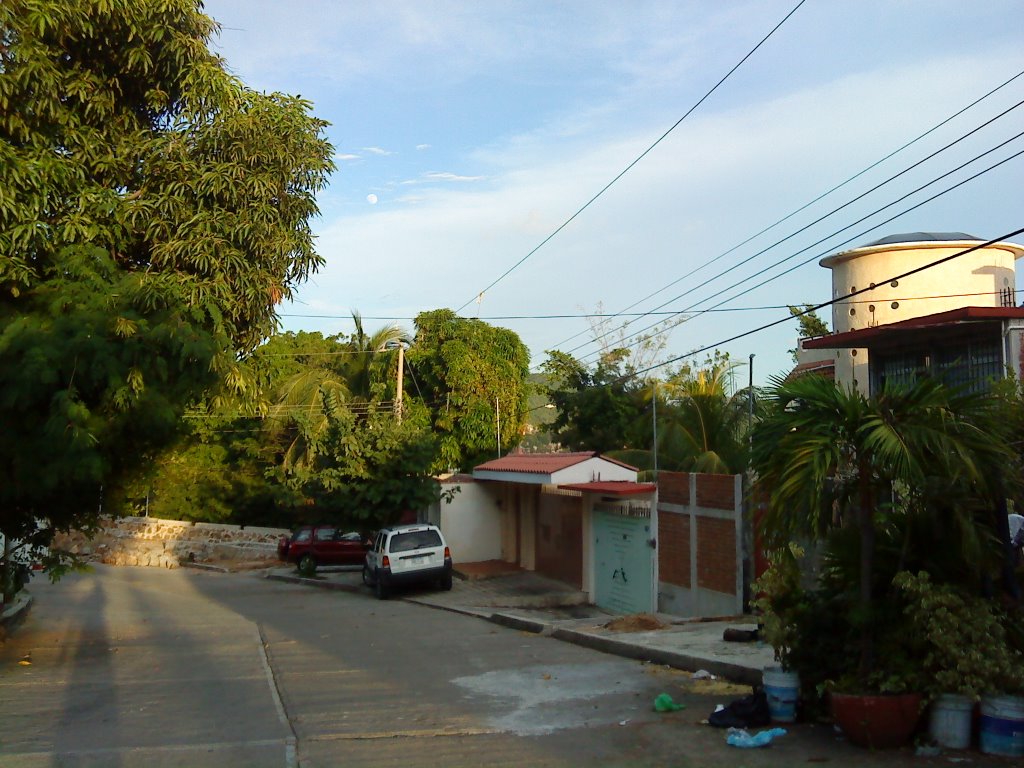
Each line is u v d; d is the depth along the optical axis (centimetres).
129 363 1120
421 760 722
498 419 3600
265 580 3397
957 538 741
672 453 2525
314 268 1352
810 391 757
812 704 795
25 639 1595
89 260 1161
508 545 3066
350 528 2900
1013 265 2256
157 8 1245
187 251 1228
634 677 1069
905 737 712
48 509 1381
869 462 744
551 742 770
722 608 1711
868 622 739
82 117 1249
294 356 4353
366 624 1841
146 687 1075
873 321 2262
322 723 859
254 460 4341
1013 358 1553
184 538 4397
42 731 836
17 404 1084
